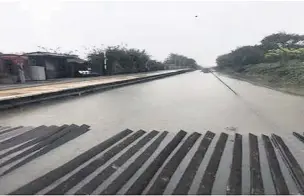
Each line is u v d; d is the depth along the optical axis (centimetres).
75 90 1670
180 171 517
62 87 1730
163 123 937
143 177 481
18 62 2397
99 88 1989
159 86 2491
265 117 1018
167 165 534
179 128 868
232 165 540
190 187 454
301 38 4525
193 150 631
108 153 595
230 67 5850
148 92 1958
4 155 591
